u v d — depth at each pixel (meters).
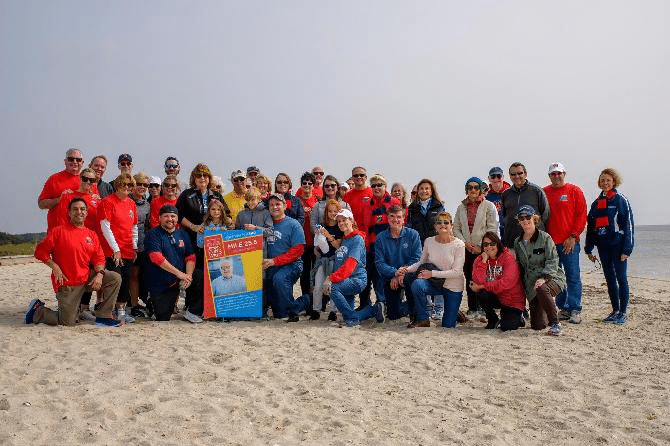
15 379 5.27
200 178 9.00
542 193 8.59
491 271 8.09
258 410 4.66
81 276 7.92
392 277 8.59
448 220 8.23
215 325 8.31
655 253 56.84
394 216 8.53
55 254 7.87
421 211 9.31
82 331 7.52
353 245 8.47
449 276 8.15
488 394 5.29
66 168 8.45
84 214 7.91
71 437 4.04
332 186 9.52
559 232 8.69
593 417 4.69
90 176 8.22
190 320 8.54
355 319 8.34
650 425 4.50
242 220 9.06
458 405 4.97
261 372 5.80
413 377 5.77
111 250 8.24
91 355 6.19
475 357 6.57
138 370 5.67
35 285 13.89
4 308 9.79
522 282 8.13
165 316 8.64
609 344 7.25
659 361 6.45
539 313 8.00
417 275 8.30
